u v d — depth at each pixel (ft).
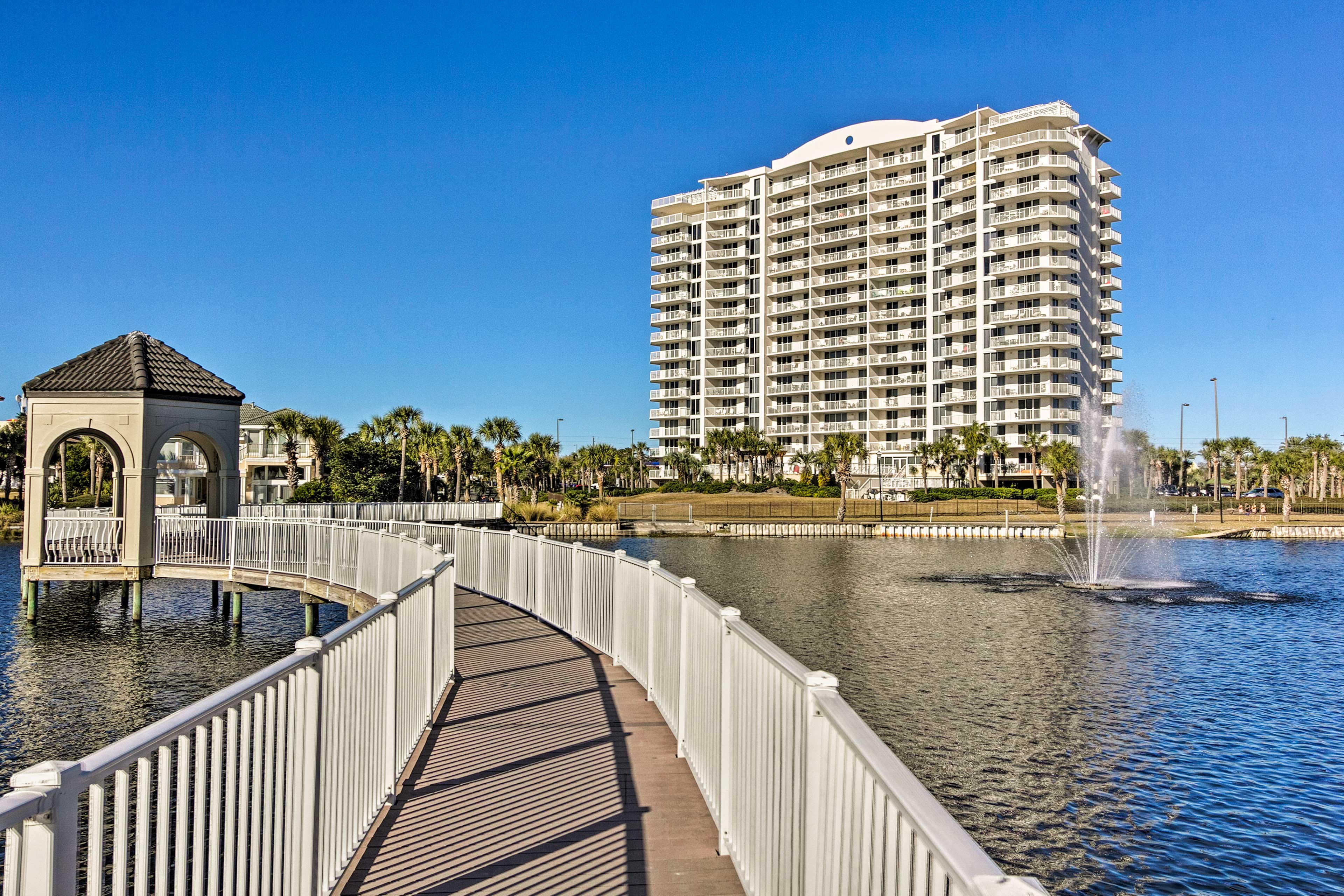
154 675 56.70
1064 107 261.44
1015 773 40.65
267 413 226.38
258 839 10.93
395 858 16.25
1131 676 59.82
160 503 172.55
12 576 104.22
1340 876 31.12
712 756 18.21
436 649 27.32
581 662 34.40
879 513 240.73
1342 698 54.19
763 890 13.35
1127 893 29.91
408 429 197.16
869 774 8.21
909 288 297.94
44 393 67.97
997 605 94.73
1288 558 153.48
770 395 333.83
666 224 354.33
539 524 203.00
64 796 6.96
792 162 330.34
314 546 65.16
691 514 230.68
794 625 81.00
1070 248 261.65
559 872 15.72
